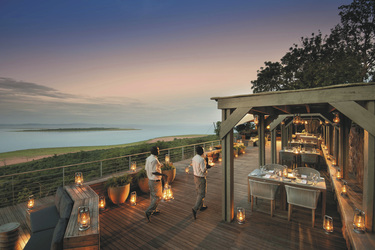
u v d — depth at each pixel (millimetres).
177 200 4945
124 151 11461
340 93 2627
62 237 2168
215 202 4793
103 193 4773
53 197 5109
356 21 13484
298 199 3660
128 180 4805
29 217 3506
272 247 2963
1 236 2725
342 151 4926
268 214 4105
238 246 2996
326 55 14602
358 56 12719
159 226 3654
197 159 3906
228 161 3770
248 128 18391
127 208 4492
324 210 3764
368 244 2297
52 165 11133
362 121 2477
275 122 6992
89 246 2242
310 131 16859
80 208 2432
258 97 3365
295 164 8398
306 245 3002
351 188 4277
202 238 3236
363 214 2598
